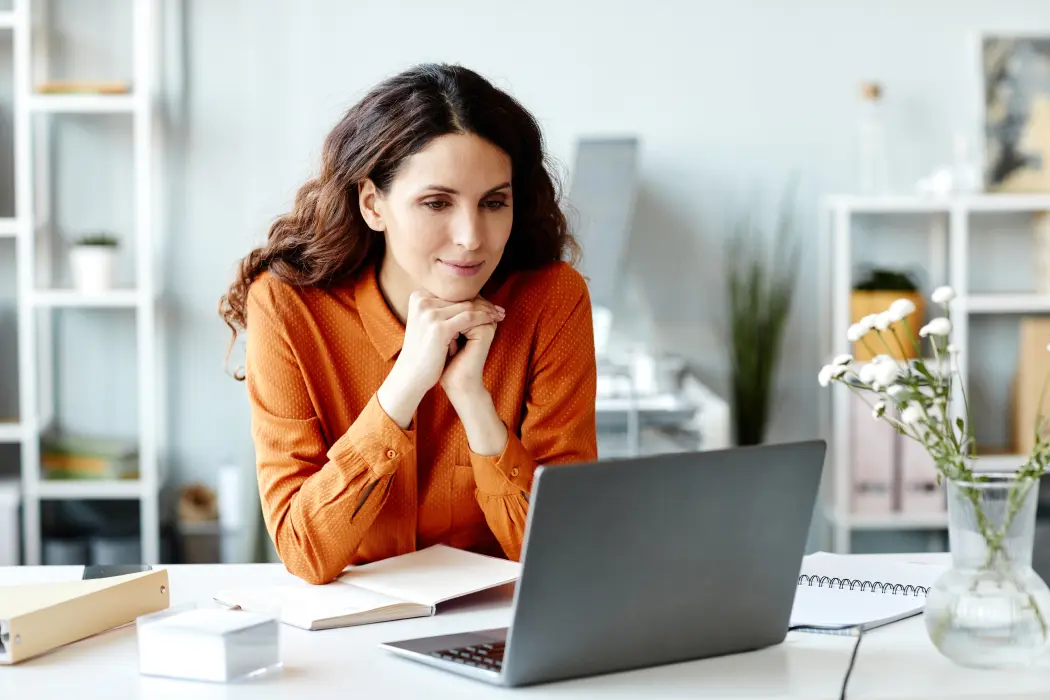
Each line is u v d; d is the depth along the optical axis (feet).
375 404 4.93
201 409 12.44
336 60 12.28
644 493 3.70
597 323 11.64
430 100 4.97
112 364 12.38
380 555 5.43
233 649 3.73
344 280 5.57
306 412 5.36
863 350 11.68
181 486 12.44
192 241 12.31
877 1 12.53
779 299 12.17
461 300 5.11
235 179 12.29
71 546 11.55
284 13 12.23
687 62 12.45
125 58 12.10
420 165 4.93
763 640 4.12
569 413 5.66
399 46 12.28
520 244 5.72
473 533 5.56
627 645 3.83
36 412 11.53
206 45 12.19
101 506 12.35
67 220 12.22
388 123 4.99
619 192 11.20
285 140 12.30
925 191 12.11
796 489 4.04
